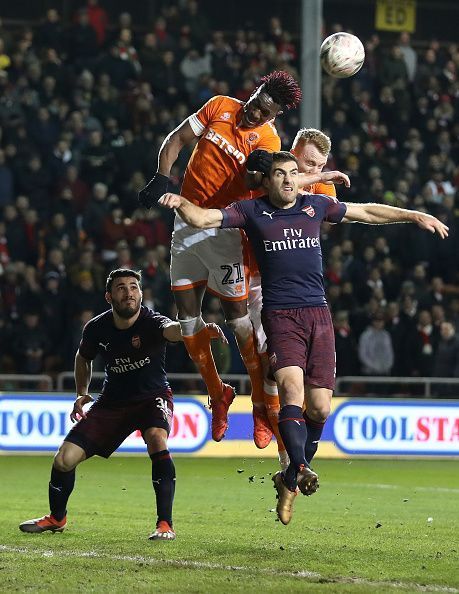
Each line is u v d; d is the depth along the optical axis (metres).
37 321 23.12
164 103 29.30
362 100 30.28
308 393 9.96
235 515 12.91
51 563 8.95
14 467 19.05
